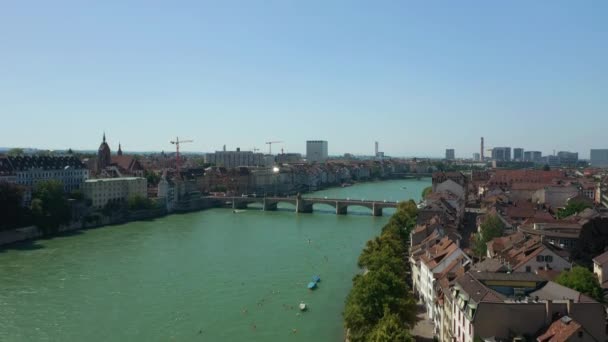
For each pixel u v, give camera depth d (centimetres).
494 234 18150
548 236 17162
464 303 8912
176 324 14162
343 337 13150
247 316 14775
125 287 17700
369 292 10800
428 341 11569
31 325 14088
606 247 14338
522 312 8056
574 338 7356
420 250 16150
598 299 10556
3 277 19012
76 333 13525
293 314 14912
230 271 19838
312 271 19800
